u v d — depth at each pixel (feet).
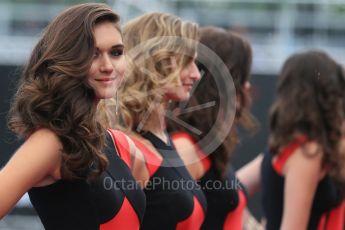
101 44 22.56
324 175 36.29
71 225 22.98
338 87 37.14
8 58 61.31
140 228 27.63
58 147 22.00
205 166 32.14
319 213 36.81
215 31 33.94
